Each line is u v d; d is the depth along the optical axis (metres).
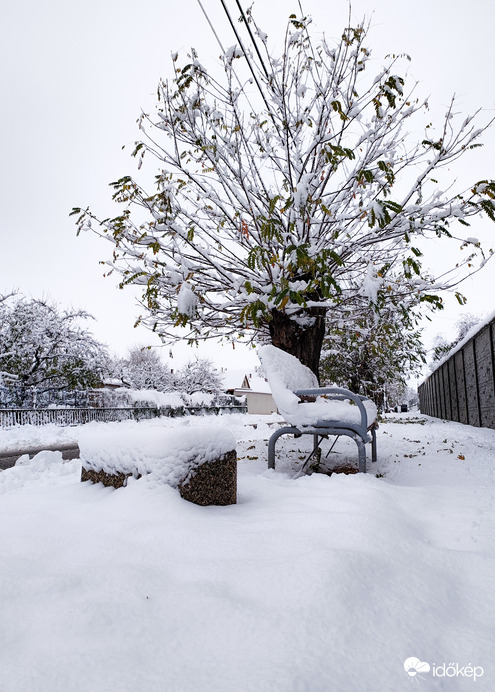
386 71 5.43
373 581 1.69
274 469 4.21
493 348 10.16
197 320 5.78
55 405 21.62
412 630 1.41
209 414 28.89
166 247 5.23
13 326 20.95
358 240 5.55
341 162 5.78
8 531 2.07
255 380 59.44
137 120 5.24
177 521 2.22
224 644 1.26
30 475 4.82
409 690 1.12
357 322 7.41
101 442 3.07
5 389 19.62
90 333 23.08
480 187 4.50
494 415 10.48
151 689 1.05
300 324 5.74
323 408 4.01
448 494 3.35
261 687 1.05
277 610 1.42
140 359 50.81
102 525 2.16
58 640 1.24
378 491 2.91
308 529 2.17
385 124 5.70
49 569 1.69
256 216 5.71
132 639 1.26
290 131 5.69
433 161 5.06
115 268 5.38
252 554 1.87
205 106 5.46
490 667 1.25
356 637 1.32
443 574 1.89
